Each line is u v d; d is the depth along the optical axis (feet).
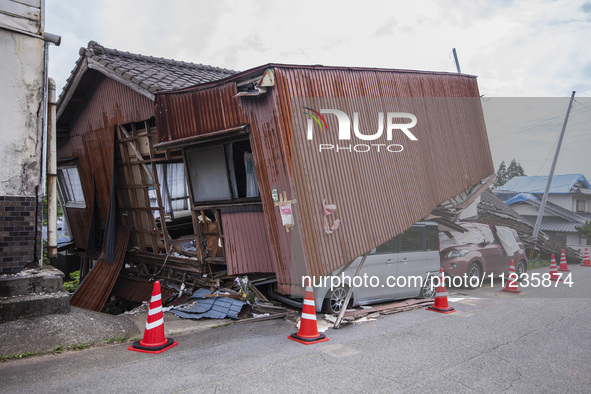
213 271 27.58
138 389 12.63
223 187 25.63
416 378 14.03
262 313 23.35
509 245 39.55
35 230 19.33
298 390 12.78
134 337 18.85
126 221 35.14
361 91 24.36
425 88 29.78
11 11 18.83
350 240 21.45
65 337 17.12
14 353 15.56
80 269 44.96
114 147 33.47
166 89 27.04
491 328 21.07
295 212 19.56
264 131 20.67
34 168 19.38
